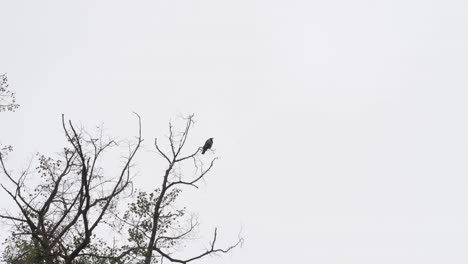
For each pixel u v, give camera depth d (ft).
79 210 77.05
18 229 78.89
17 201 76.69
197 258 82.53
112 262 76.79
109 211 81.66
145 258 78.23
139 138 82.89
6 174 80.59
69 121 76.89
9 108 88.69
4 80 89.25
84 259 78.13
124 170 81.10
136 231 80.12
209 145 86.38
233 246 84.38
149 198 82.07
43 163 85.10
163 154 85.71
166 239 82.02
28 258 73.82
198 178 85.15
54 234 81.46
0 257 76.79
